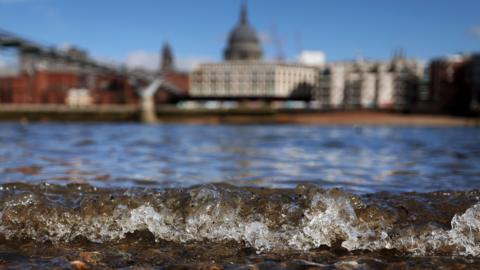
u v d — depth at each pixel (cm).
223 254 500
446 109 11319
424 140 3114
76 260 476
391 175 1115
